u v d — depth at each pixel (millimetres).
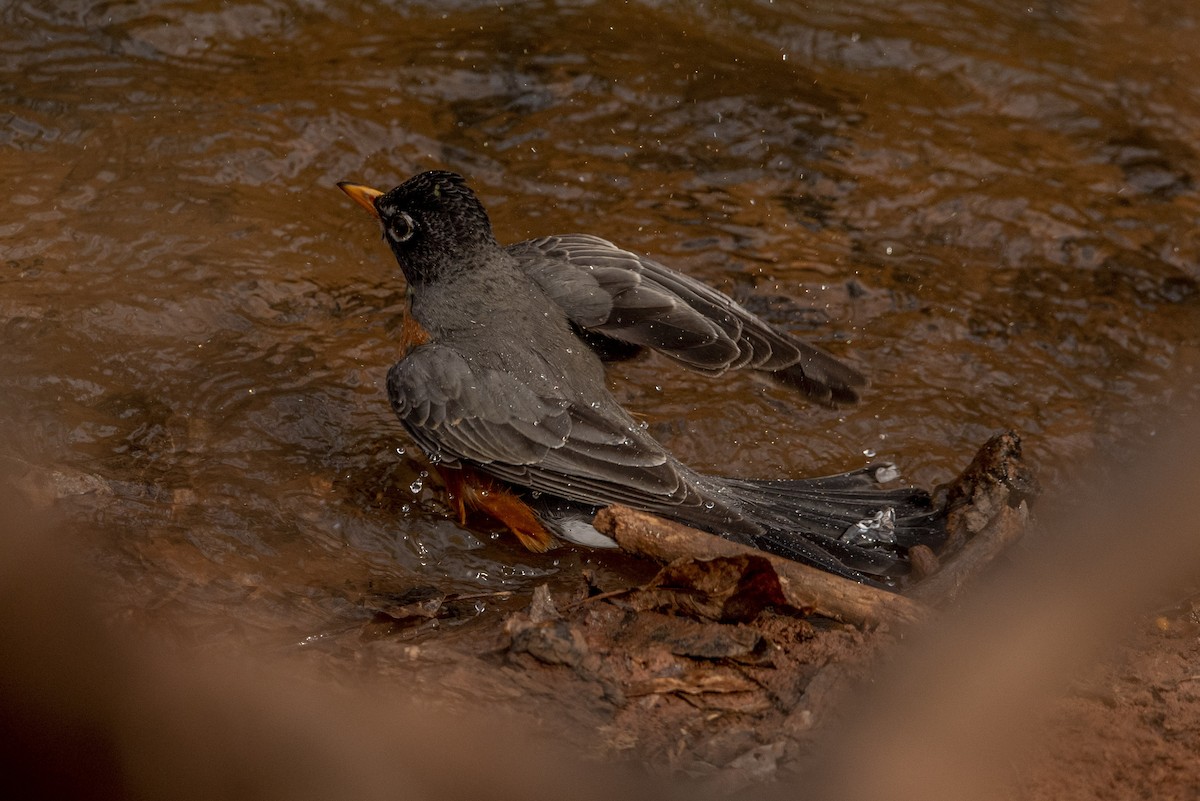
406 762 7266
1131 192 14055
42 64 14344
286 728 7418
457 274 10602
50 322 11172
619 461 9688
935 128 14750
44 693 7480
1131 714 7762
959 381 11797
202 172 13242
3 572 8305
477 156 13883
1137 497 10492
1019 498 9703
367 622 8664
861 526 9656
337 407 10961
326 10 15570
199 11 15203
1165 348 12219
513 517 10055
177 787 7211
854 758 7406
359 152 13750
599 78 14984
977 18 16406
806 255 13078
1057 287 12883
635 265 11047
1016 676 8109
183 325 11461
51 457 9836
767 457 11000
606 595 8570
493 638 8195
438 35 15391
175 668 7738
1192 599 9109
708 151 14273
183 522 9438
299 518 9805
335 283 12250
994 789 7184
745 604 8453
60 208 12500
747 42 15773
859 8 16344
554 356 10328
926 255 13227
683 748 7469
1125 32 16344
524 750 7398
